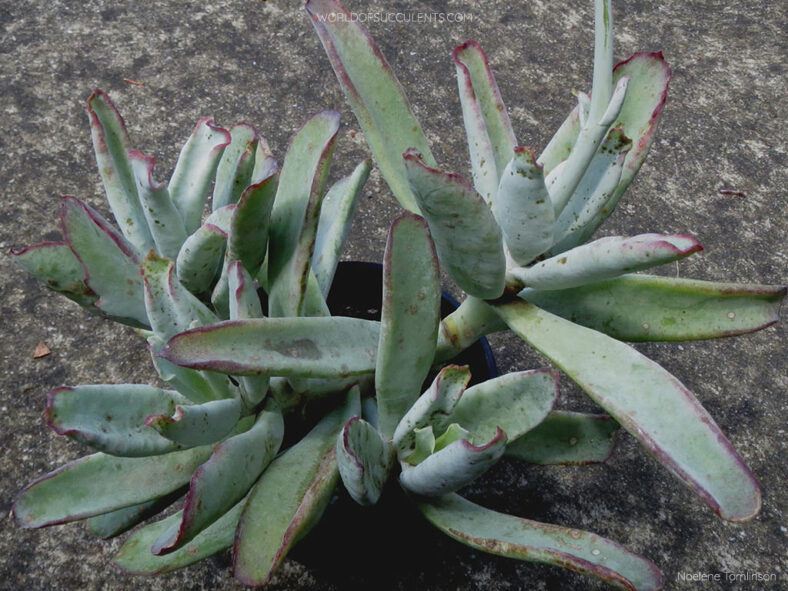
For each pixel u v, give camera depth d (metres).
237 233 0.48
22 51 0.94
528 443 0.53
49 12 1.00
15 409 0.67
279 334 0.46
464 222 0.45
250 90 0.93
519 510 0.64
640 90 0.51
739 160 0.93
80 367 0.70
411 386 0.49
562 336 0.48
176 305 0.45
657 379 0.45
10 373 0.69
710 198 0.88
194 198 0.51
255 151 0.52
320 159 0.47
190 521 0.42
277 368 0.45
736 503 0.42
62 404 0.42
